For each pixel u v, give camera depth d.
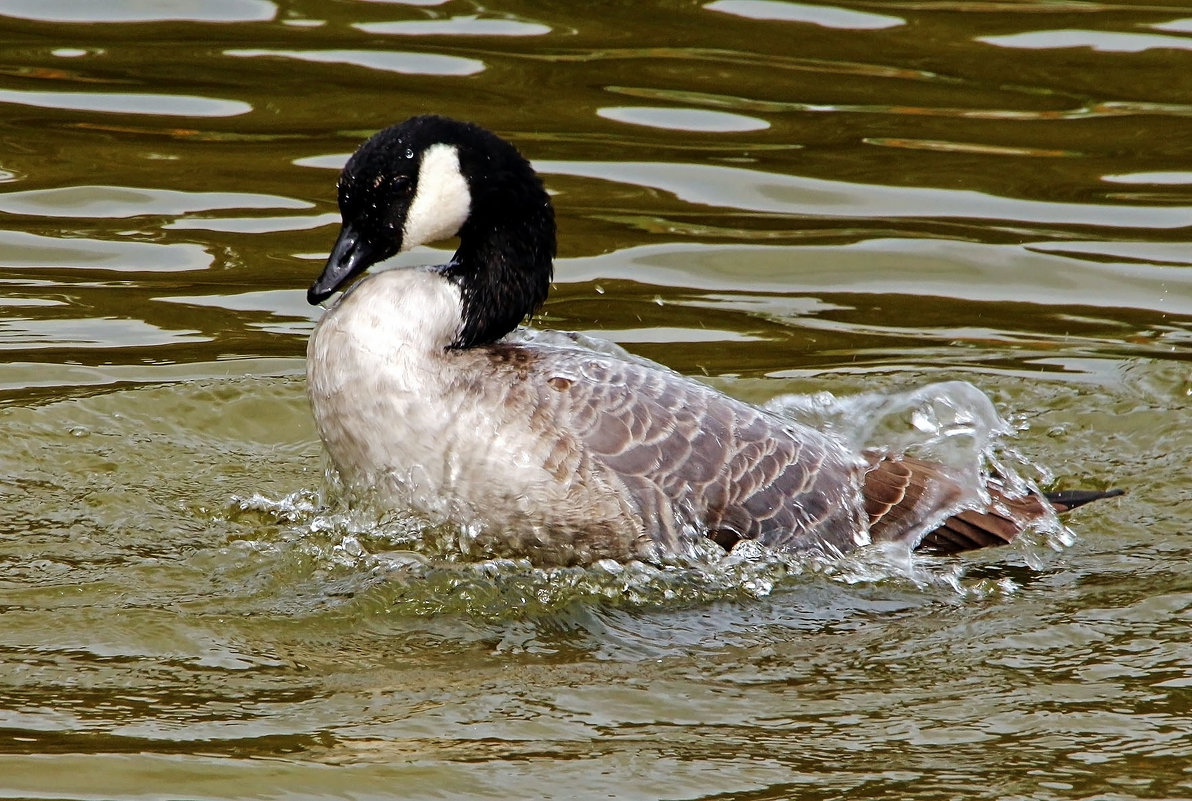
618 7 22.70
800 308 15.37
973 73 20.47
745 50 21.19
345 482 11.07
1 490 11.83
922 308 15.41
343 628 10.02
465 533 10.65
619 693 9.26
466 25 21.95
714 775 8.33
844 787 8.23
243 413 13.40
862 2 23.05
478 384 10.46
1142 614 10.32
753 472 10.77
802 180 17.67
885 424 13.23
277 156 17.88
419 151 11.03
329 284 10.91
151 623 9.93
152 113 18.86
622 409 10.56
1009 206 17.23
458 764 8.38
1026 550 11.39
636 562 10.58
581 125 18.75
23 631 9.73
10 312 14.66
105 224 16.36
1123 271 16.00
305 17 22.09
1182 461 12.96
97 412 13.15
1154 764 8.47
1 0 22.38
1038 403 13.79
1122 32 21.77
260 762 8.32
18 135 18.12
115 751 8.35
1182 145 18.52
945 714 9.02
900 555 11.05
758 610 10.47
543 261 11.50
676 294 15.50
